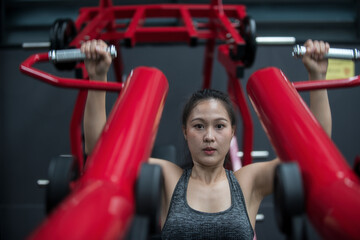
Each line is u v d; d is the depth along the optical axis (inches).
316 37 157.8
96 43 52.6
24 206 145.3
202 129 51.1
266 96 44.0
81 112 74.0
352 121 147.2
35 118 148.5
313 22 156.9
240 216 50.8
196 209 51.6
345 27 158.6
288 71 151.2
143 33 98.3
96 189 28.8
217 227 49.8
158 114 43.2
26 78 149.3
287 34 158.1
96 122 54.9
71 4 158.6
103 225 23.8
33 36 157.8
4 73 149.1
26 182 146.2
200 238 49.8
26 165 146.8
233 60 92.0
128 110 39.2
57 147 147.8
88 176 31.4
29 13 158.4
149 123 39.0
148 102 41.4
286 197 30.1
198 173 53.6
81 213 24.0
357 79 51.8
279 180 31.1
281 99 41.8
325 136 35.6
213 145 50.4
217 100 51.4
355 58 53.9
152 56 152.3
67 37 88.0
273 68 48.3
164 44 152.6
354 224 25.6
